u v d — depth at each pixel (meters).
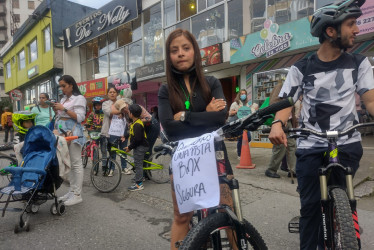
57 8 16.97
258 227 2.93
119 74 13.49
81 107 3.84
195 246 1.30
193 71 1.80
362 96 1.83
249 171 5.24
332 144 1.67
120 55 14.34
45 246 2.68
